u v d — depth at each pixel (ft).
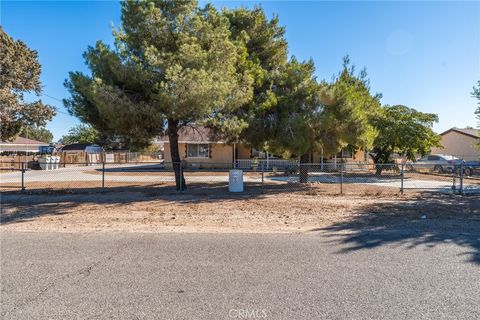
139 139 45.01
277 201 37.19
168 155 101.65
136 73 38.68
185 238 21.44
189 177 71.26
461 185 44.39
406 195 42.29
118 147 50.31
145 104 38.55
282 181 62.44
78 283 13.96
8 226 25.26
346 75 65.36
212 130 50.29
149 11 39.70
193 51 38.19
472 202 36.94
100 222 26.71
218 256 17.53
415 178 70.90
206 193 44.11
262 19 55.83
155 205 34.76
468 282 14.01
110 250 18.71
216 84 36.81
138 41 41.91
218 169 94.89
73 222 26.71
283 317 11.09
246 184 56.59
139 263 16.47
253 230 23.82
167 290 13.23
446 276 14.69
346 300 12.34
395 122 74.43
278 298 12.50
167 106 37.37
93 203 36.17
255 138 49.60
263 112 47.65
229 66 41.55
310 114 47.88
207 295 12.77
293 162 80.23
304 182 58.70
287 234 22.53
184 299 12.43
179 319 10.96
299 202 36.55
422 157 96.89
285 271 15.30
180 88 35.65
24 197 40.63
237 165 99.14
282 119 48.01
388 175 78.84
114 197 40.40
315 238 21.39
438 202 36.76
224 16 51.39
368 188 50.39
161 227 24.86
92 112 43.37
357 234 22.49
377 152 80.38
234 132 44.88
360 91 64.34
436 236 21.97
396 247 19.31
